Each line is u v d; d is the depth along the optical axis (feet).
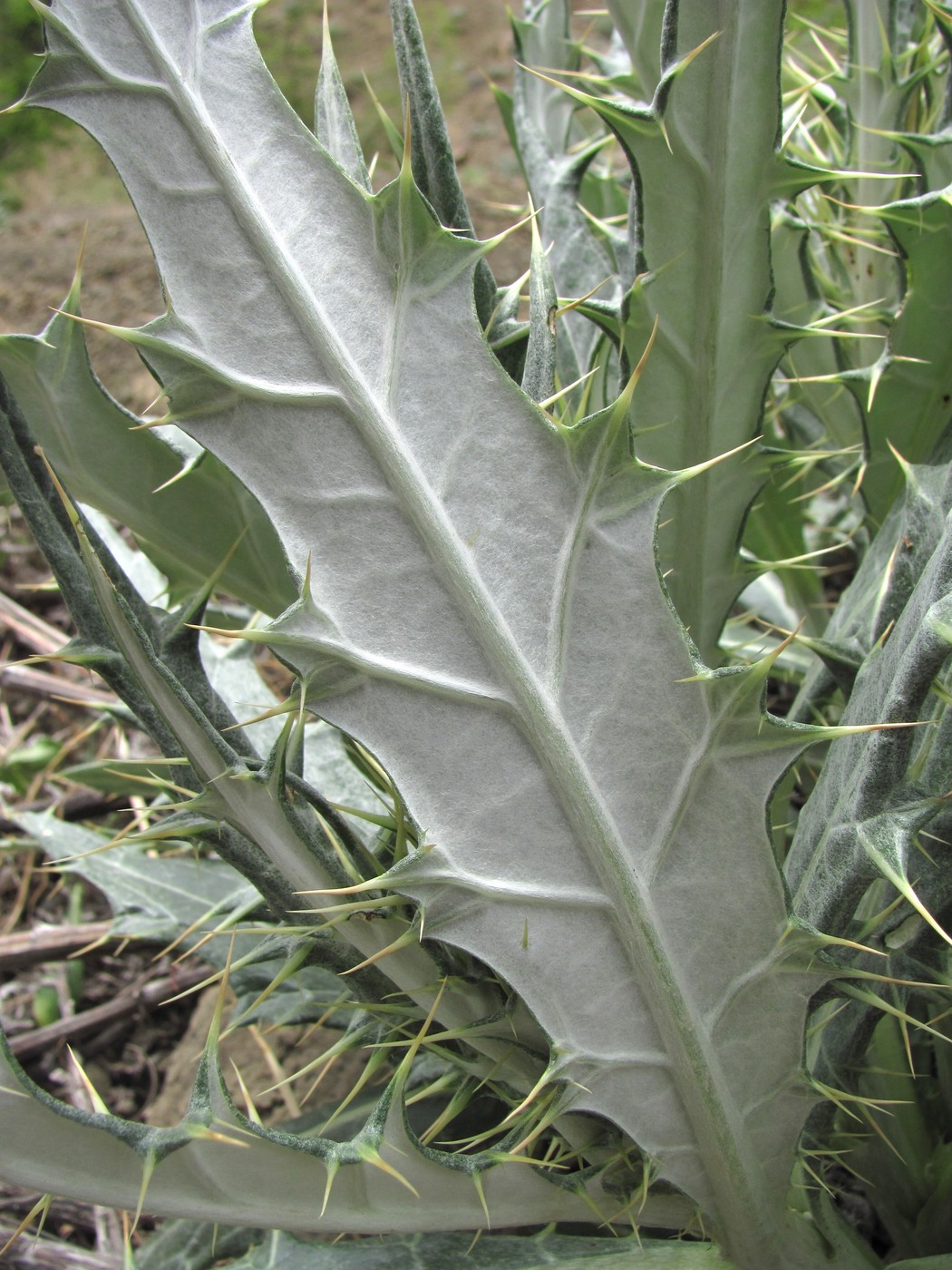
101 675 0.97
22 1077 0.83
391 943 1.00
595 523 0.83
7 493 1.05
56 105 0.83
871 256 1.58
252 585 1.29
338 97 1.06
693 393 1.15
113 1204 0.89
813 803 1.08
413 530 0.84
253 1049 1.75
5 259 3.63
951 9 1.11
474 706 0.85
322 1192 0.94
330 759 1.58
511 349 1.10
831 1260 1.05
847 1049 1.07
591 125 2.26
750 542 1.84
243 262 0.83
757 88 0.98
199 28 0.83
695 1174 0.97
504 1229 1.19
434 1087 1.09
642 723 0.85
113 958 2.02
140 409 3.08
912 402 1.27
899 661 0.92
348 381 0.83
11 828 2.32
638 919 0.88
